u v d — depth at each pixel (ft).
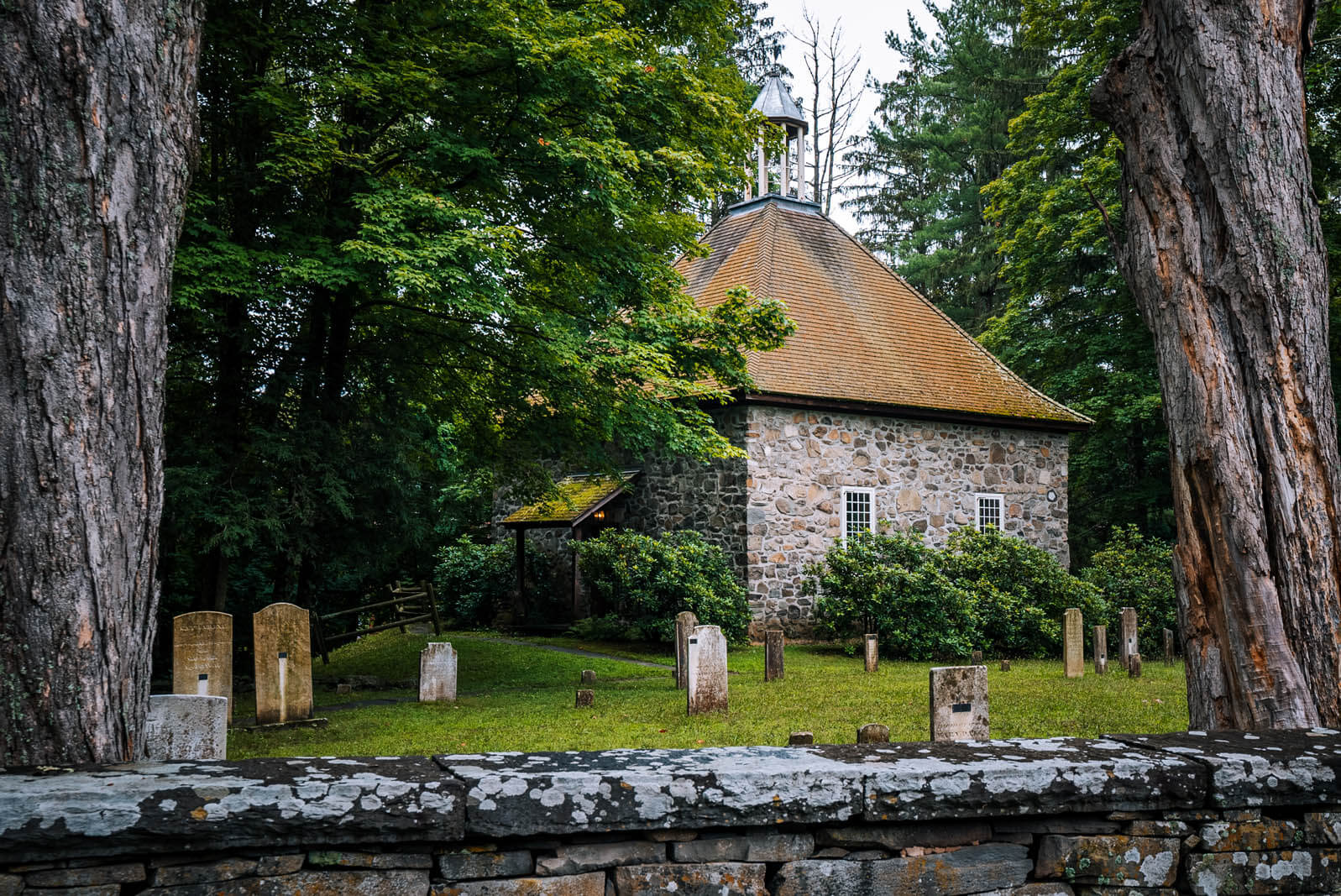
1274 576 13.82
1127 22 73.56
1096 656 47.83
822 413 65.10
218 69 39.32
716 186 47.96
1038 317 91.25
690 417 49.37
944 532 69.56
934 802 8.94
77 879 7.32
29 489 9.32
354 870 7.89
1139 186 15.53
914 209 130.00
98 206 9.84
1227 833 9.76
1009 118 117.80
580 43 36.55
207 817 7.43
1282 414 14.05
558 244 44.52
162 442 10.73
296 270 34.96
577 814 8.18
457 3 38.45
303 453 41.22
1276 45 14.57
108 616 9.80
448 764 8.63
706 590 56.90
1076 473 97.60
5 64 9.39
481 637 67.92
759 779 8.60
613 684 42.68
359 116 41.75
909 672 47.65
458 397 51.13
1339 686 13.44
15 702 9.19
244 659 46.52
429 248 35.12
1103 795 9.37
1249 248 14.24
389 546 47.11
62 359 9.53
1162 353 15.11
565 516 68.03
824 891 8.80
